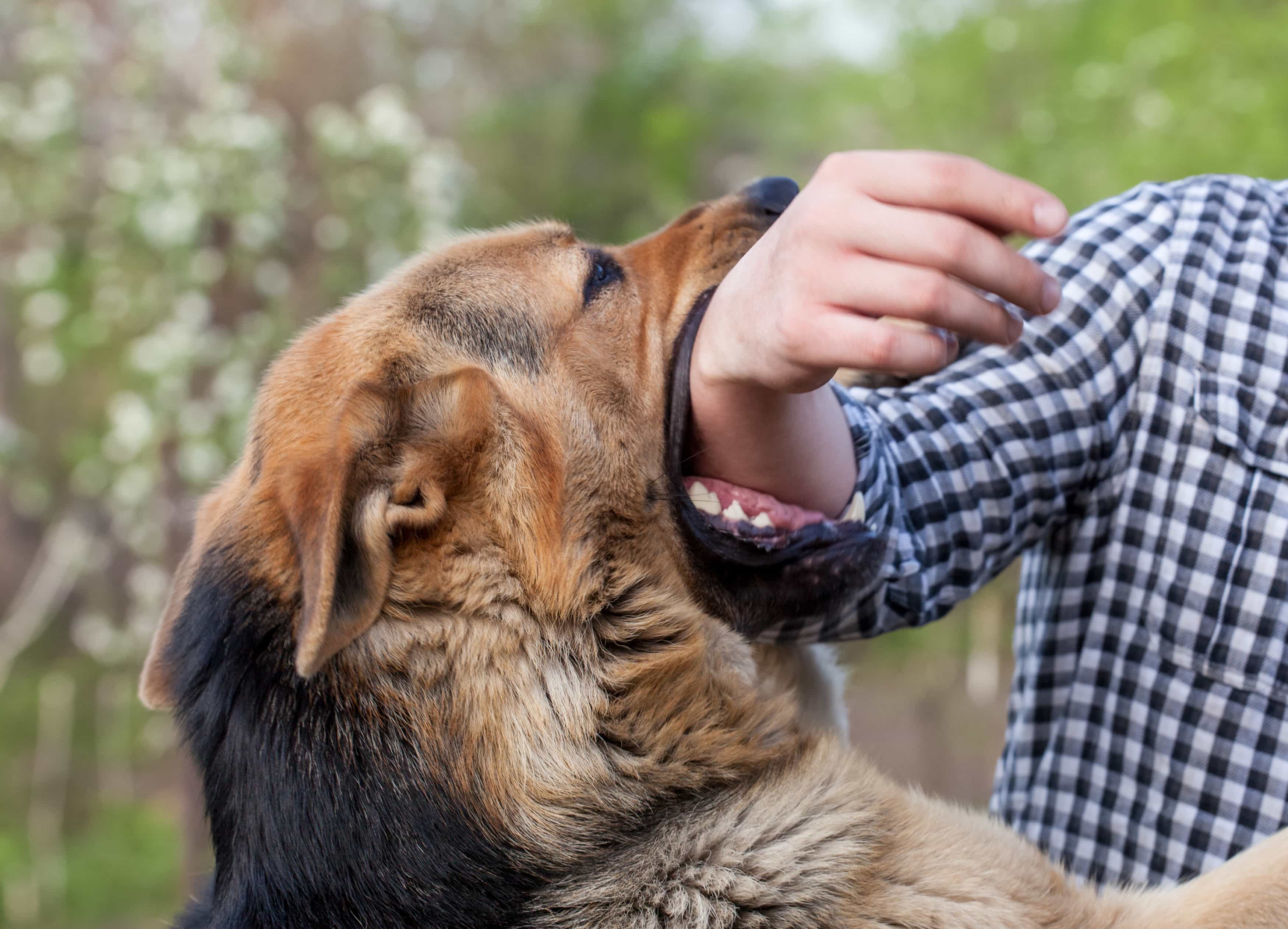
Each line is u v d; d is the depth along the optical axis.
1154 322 2.00
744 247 2.29
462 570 1.84
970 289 1.27
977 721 11.27
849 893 1.73
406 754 1.77
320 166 8.66
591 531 1.95
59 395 10.13
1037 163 9.12
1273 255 1.99
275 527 1.88
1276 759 1.81
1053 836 2.02
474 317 2.07
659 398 2.11
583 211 13.43
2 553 11.93
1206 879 1.75
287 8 9.33
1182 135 7.91
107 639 10.66
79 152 8.34
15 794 10.88
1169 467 1.94
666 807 1.82
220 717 1.90
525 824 1.77
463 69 13.17
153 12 8.69
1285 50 7.90
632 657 1.90
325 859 1.76
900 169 1.25
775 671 2.28
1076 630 2.04
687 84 14.49
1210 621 1.87
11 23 8.66
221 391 7.87
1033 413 2.01
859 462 1.92
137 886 9.82
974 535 2.01
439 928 1.72
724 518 1.96
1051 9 9.97
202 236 8.03
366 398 1.80
